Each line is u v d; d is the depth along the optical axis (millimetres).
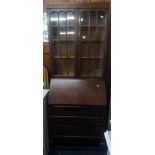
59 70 2637
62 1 2602
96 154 2426
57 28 2479
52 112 2434
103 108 2400
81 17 2404
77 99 2418
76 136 2498
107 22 2336
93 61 2590
